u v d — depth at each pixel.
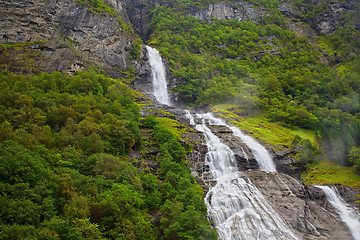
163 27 120.25
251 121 70.94
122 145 39.66
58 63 62.22
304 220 35.16
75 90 51.38
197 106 84.19
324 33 136.12
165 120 56.62
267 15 144.25
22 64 57.47
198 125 58.69
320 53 120.88
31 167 26.17
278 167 51.66
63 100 44.44
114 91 56.19
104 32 85.88
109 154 36.06
